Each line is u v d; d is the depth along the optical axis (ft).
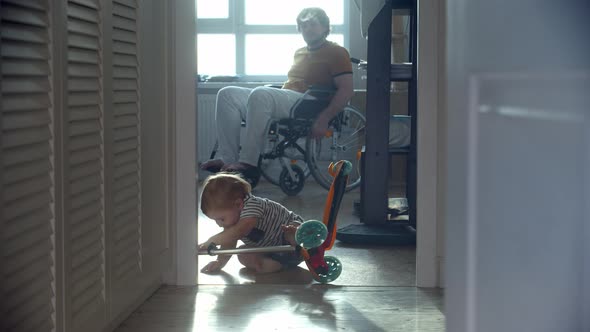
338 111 13.58
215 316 6.05
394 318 6.04
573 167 1.48
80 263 4.50
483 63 1.92
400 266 8.07
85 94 4.58
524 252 1.69
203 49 17.98
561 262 1.54
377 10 9.83
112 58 5.11
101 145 4.88
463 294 2.13
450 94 2.24
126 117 5.52
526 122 1.67
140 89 5.83
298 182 13.94
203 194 7.55
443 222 7.11
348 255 8.66
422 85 7.09
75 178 4.37
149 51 6.15
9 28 3.50
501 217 1.82
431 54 7.09
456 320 2.20
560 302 1.55
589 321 1.46
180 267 7.13
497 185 1.84
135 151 5.74
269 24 17.81
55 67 4.02
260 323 5.87
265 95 13.39
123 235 5.42
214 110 17.08
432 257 7.12
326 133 13.79
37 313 3.86
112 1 5.12
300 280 7.41
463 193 2.11
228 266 8.05
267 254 7.82
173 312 6.15
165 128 6.73
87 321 4.66
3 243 3.41
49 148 3.97
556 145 1.54
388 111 9.82
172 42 6.86
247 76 17.84
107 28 4.98
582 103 1.46
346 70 13.65
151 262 6.30
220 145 14.24
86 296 4.64
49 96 3.96
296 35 17.83
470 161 2.04
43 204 3.89
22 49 3.64
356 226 9.84
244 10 17.85
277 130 13.65
